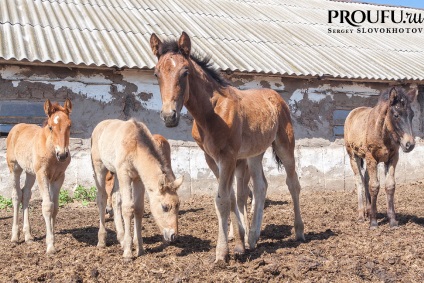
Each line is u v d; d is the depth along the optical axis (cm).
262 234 728
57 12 1284
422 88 1470
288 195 1244
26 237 700
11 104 1048
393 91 700
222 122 539
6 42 1065
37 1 1319
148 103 1153
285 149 674
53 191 663
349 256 561
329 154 1338
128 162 584
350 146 859
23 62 1013
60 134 614
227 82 579
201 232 744
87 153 1099
